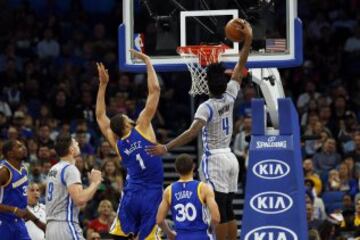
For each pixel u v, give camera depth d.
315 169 25.28
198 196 14.97
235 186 15.59
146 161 15.30
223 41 17.42
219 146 15.38
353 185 24.34
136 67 17.58
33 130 26.45
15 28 30.67
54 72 29.44
